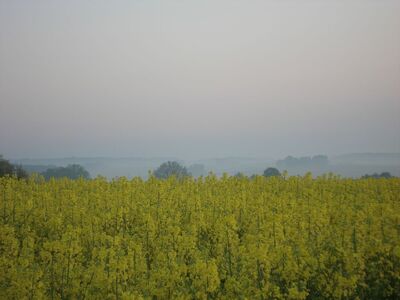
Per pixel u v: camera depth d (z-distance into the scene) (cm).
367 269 1214
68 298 1147
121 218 1698
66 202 1978
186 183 2419
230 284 1112
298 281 1161
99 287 1119
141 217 1733
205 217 1700
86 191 2280
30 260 1320
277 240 1338
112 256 1222
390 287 1149
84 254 1437
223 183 2436
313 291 1179
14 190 2378
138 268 1197
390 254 1221
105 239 1434
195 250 1355
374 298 1160
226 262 1275
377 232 1363
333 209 1778
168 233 1484
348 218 1567
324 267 1167
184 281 1149
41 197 2025
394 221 1494
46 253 1248
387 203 1920
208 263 1129
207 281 1084
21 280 1105
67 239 1291
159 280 1135
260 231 1467
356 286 1108
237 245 1336
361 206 1930
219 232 1433
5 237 1445
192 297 1086
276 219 1395
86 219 1683
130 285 1137
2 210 1795
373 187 2419
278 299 1098
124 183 2238
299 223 1509
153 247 1435
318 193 2236
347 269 1150
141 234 1497
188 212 1830
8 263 1234
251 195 2092
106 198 1981
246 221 1691
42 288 1139
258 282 1146
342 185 2427
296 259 1198
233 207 1786
